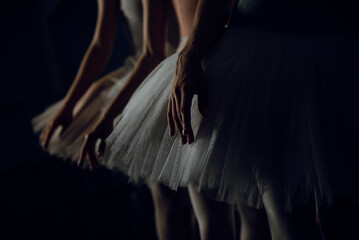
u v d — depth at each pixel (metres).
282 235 1.16
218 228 1.47
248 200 1.11
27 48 6.52
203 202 1.47
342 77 1.14
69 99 1.77
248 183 1.10
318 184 1.08
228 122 1.13
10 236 3.18
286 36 1.18
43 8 5.97
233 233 1.52
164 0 1.61
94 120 1.81
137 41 1.90
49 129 1.75
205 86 1.14
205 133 1.13
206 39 1.19
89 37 6.05
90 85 1.80
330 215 1.20
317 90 1.13
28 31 6.51
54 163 3.52
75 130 1.81
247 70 1.16
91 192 3.35
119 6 1.92
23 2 6.45
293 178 1.08
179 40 1.74
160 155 1.18
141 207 3.04
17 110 4.76
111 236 2.93
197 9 1.23
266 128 1.11
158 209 1.71
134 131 1.25
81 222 3.15
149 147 1.22
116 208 3.16
